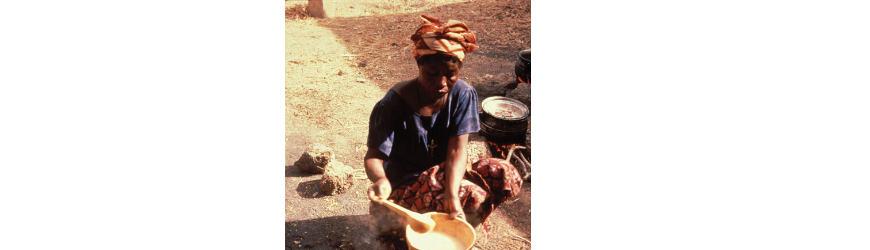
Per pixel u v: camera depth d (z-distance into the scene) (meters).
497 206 2.93
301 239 3.04
